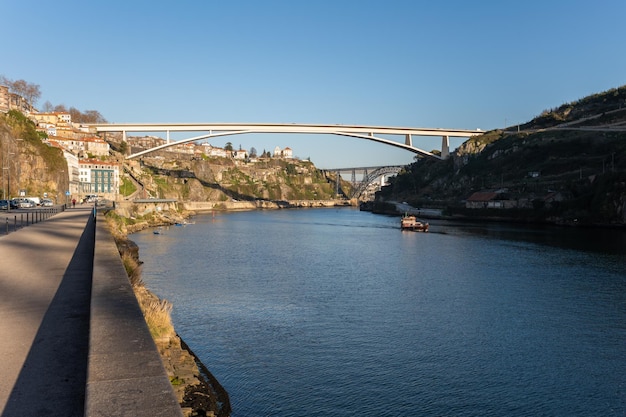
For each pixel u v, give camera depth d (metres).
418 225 95.81
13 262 15.56
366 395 16.97
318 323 25.36
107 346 5.52
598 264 47.66
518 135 185.62
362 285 36.25
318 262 48.94
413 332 24.31
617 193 97.69
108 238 19.70
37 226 30.45
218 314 26.42
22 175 85.62
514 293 33.75
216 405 11.02
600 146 146.50
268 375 18.11
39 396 5.48
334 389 17.30
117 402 4.11
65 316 8.91
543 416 16.22
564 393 17.86
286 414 15.23
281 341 22.17
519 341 23.28
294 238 77.81
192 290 32.94
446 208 146.75
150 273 39.72
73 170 114.75
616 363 20.67
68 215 44.78
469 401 16.97
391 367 19.62
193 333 22.77
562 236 78.75
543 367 20.16
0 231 26.47
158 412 3.95
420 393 17.42
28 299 10.28
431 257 53.53
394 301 30.89
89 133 161.00
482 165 179.25
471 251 59.00
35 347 7.12
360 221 133.75
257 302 29.69
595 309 29.30
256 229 98.56
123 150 170.12
